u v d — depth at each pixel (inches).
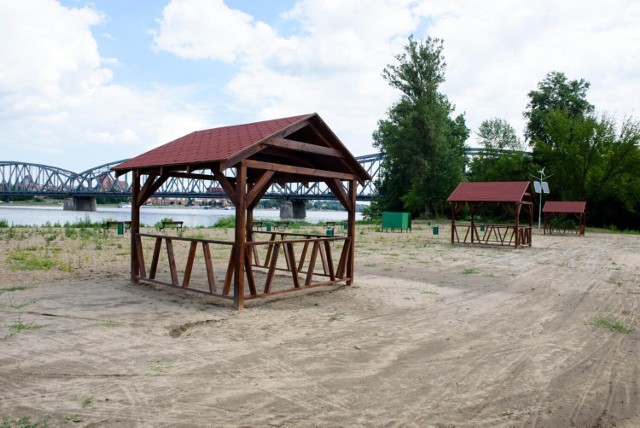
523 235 936.3
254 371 192.9
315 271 495.8
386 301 346.9
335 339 242.8
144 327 253.8
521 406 165.3
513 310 328.8
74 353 207.9
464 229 1574.8
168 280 407.5
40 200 6314.0
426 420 152.3
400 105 2170.3
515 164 2311.8
